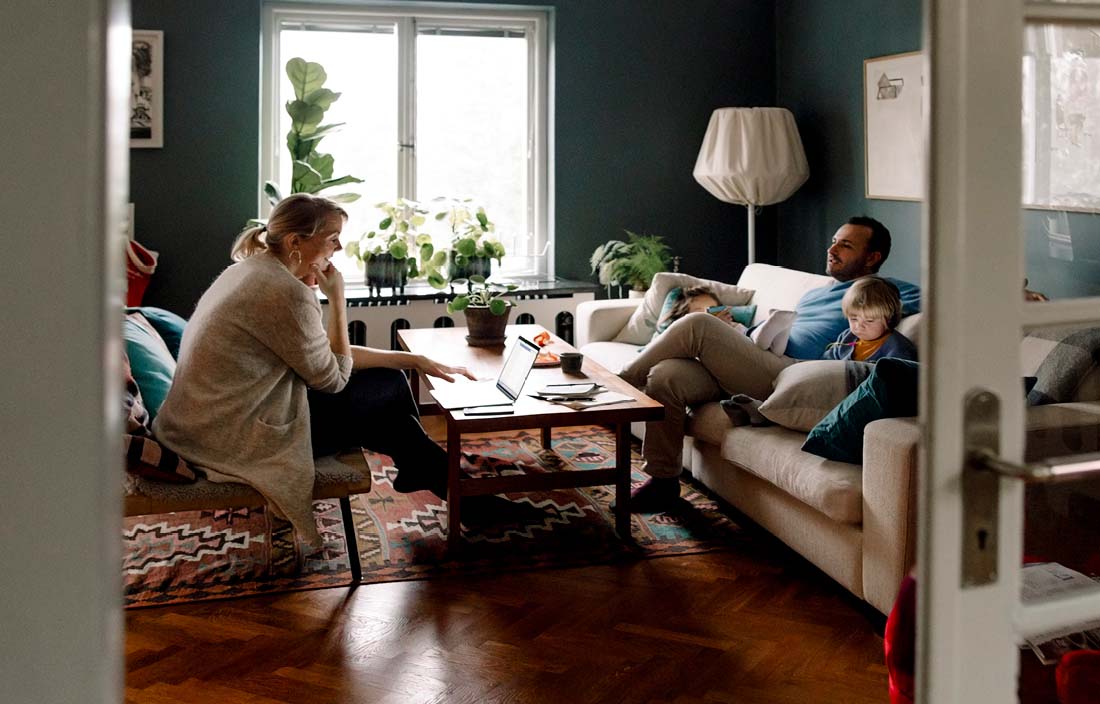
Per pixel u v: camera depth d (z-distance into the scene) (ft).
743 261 19.56
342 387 10.38
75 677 2.43
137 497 9.18
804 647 8.56
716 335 11.78
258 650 8.50
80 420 2.39
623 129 18.71
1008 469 3.13
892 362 9.03
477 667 8.22
